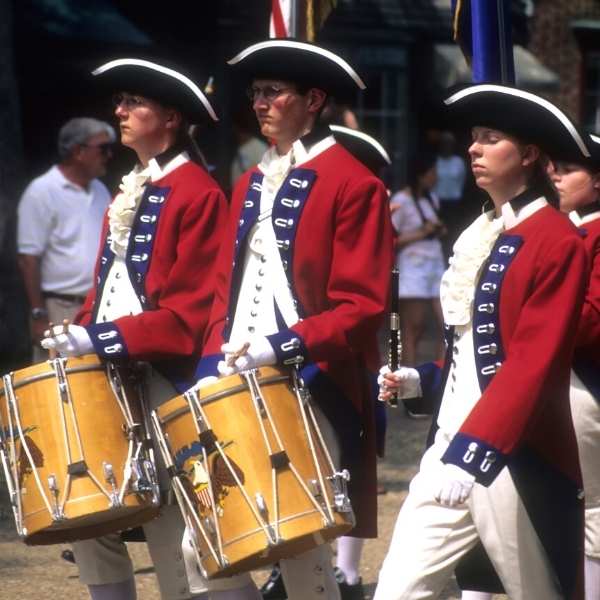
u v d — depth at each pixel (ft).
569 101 216.54
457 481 39.91
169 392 49.88
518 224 42.11
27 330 118.93
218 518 42.45
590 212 53.06
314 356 45.24
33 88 144.56
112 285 51.52
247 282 48.11
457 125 43.50
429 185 113.50
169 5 152.87
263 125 48.24
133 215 51.08
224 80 150.30
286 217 47.39
